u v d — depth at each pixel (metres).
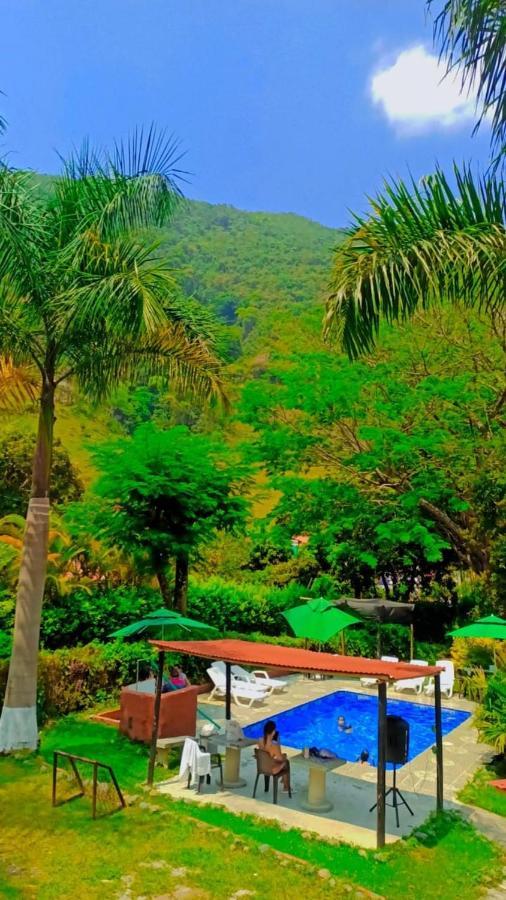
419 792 11.59
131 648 17.22
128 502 19.48
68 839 8.91
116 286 11.41
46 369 12.86
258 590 25.83
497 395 23.38
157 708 11.43
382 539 24.42
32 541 12.66
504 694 13.77
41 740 13.23
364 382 22.47
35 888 7.61
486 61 8.28
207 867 8.24
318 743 15.44
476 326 23.58
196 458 20.42
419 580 29.50
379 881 8.15
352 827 9.80
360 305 9.16
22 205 12.02
